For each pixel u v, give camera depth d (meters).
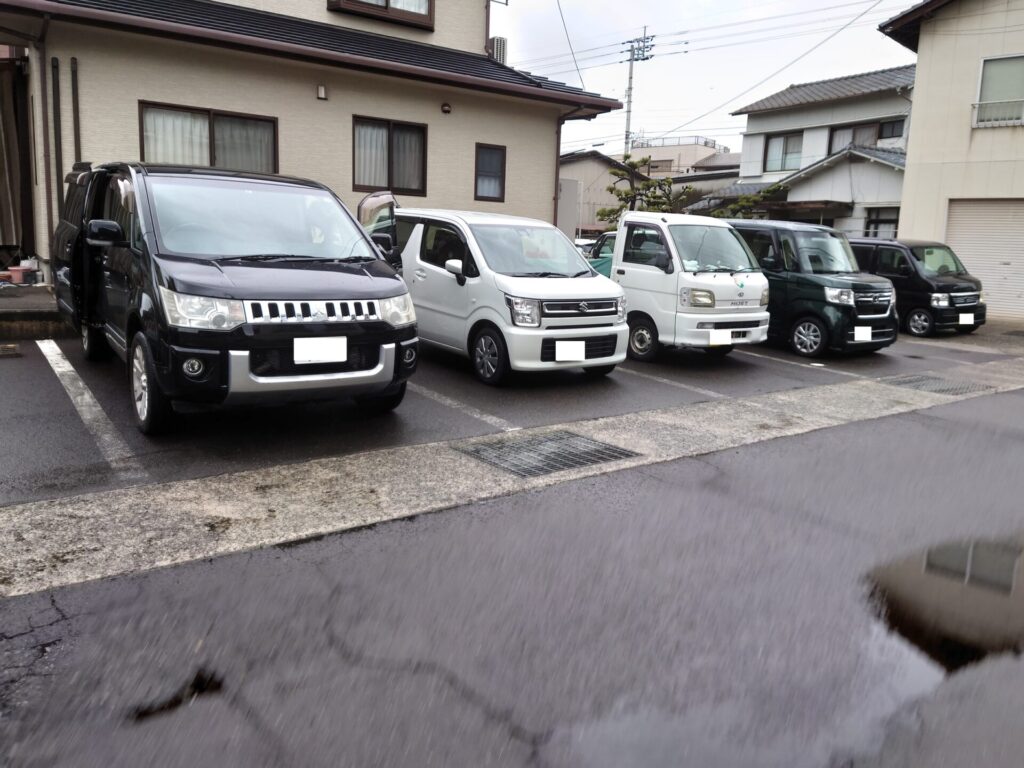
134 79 9.91
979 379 8.95
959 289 12.76
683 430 6.01
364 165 12.11
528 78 13.76
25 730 2.26
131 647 2.72
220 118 10.73
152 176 5.53
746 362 9.33
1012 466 5.38
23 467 4.50
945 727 2.43
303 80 11.29
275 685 2.53
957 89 16.56
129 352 5.30
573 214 15.33
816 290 9.74
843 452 5.60
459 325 7.46
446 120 12.80
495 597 3.19
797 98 26.38
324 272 5.07
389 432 5.56
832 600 3.28
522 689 2.55
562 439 5.60
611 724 2.38
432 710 2.42
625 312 7.48
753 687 2.61
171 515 3.90
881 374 9.02
